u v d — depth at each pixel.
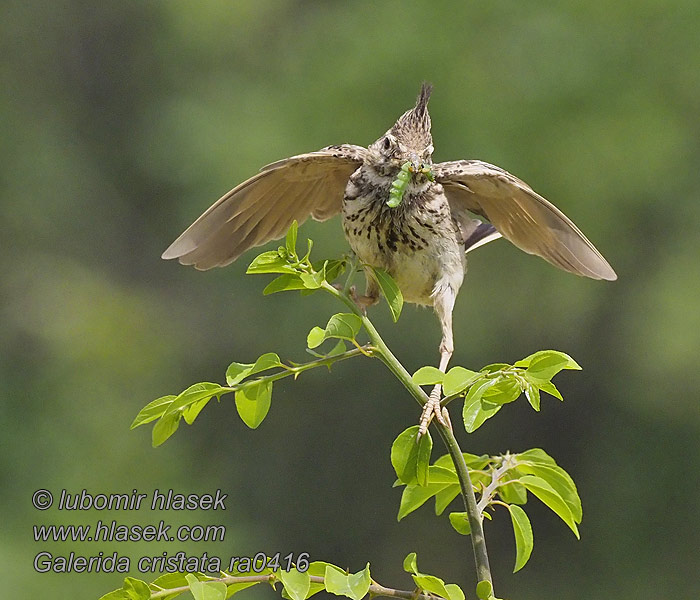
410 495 4.64
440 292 5.68
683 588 15.70
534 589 15.89
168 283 17.19
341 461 16.02
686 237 15.95
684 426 16.05
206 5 17.81
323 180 5.72
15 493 13.15
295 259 4.30
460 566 15.82
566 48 15.70
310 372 15.92
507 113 15.34
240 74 17.30
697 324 15.39
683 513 15.91
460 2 15.95
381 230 5.61
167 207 17.62
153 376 15.72
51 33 18.67
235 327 16.20
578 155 15.17
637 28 15.91
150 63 18.48
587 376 16.41
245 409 4.19
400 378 4.21
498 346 15.98
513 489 4.66
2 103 17.88
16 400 14.80
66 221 17.36
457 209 5.88
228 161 15.74
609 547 15.95
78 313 16.16
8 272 16.62
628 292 16.12
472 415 3.96
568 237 5.55
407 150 5.49
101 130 18.36
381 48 15.73
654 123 15.36
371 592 3.94
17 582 11.23
